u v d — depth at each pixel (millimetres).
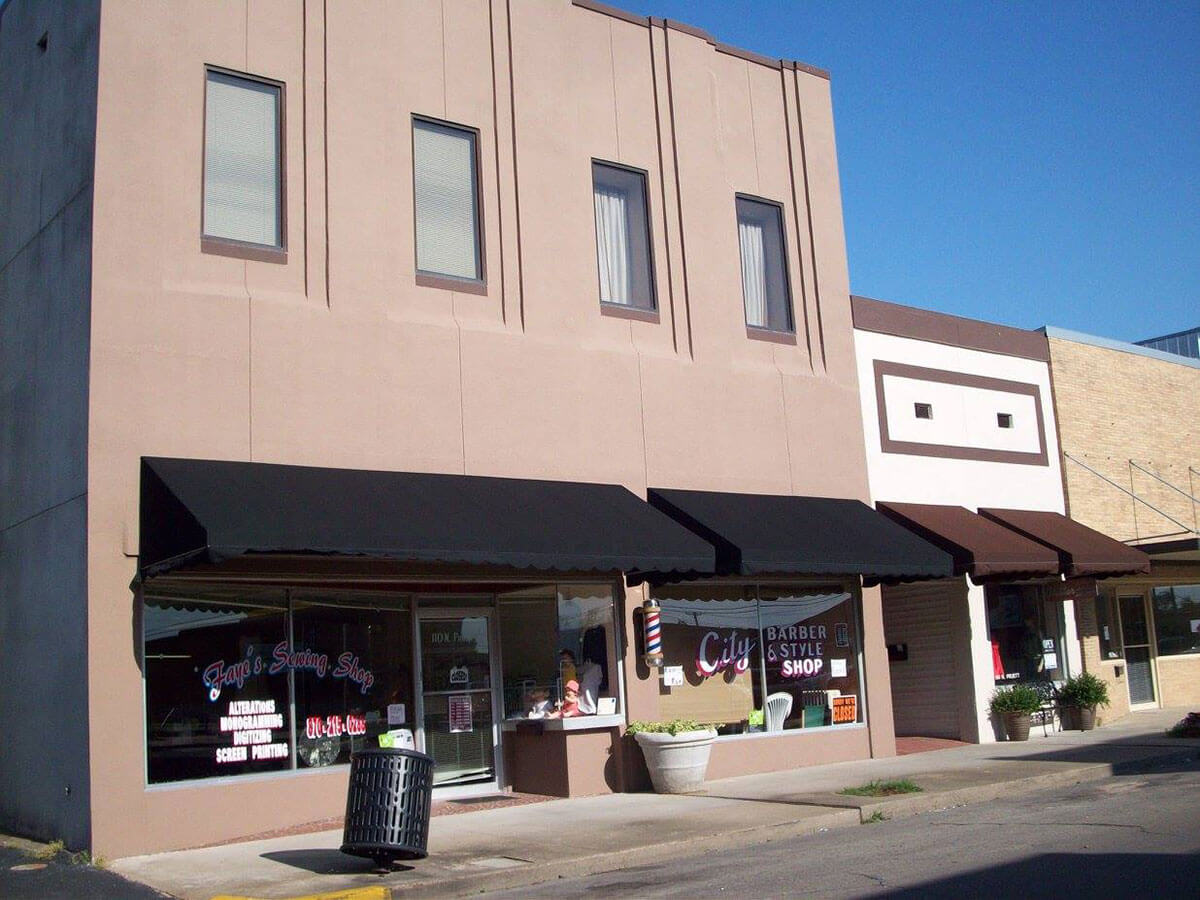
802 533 16719
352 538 12305
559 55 16953
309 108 14500
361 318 14359
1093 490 23500
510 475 15258
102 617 12062
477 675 15664
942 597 20906
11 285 15047
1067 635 22344
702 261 17891
